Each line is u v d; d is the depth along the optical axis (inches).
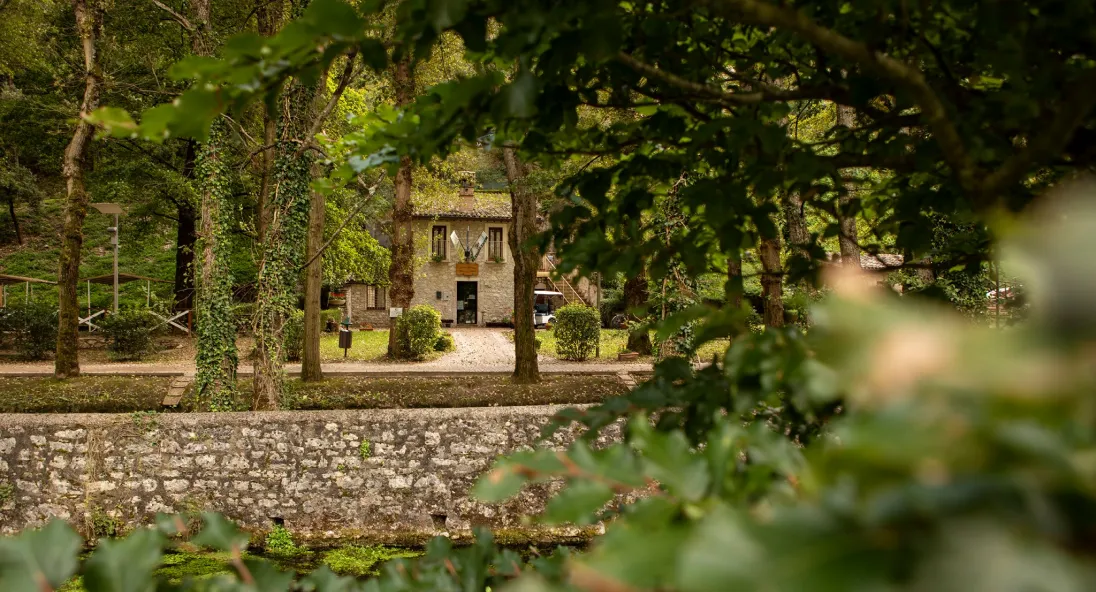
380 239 1341.0
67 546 28.5
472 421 402.0
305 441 394.9
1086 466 13.3
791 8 41.0
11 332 893.8
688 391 51.9
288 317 499.5
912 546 13.6
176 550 259.4
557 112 63.4
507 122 64.6
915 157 59.9
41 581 27.1
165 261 1496.1
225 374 495.8
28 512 380.8
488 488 25.8
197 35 519.5
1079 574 12.5
